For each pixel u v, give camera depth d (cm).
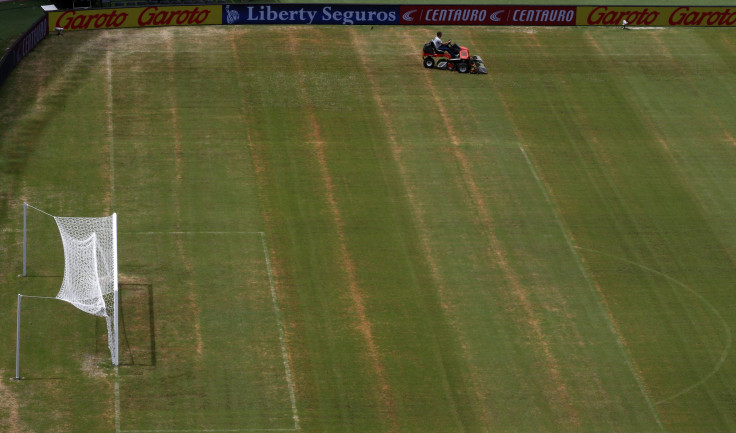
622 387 5897
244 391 5684
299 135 7738
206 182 7194
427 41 9081
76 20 8731
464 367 5947
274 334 6066
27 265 6362
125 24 8869
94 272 6112
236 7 9012
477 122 8050
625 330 6284
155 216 6844
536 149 7819
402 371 5891
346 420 5569
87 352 5825
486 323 6250
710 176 7688
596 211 7238
